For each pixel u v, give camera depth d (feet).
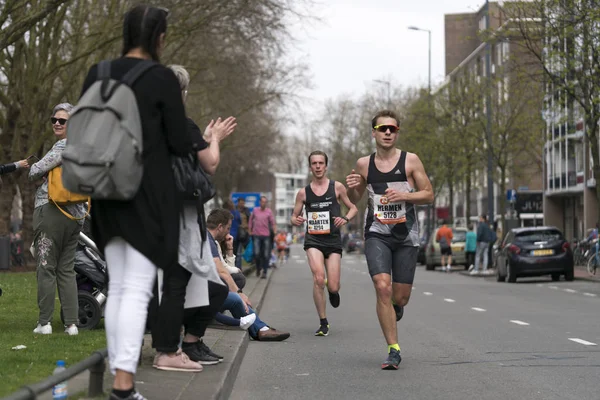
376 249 34.96
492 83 172.96
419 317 59.98
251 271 115.65
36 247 37.11
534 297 82.99
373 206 34.96
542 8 120.06
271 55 132.46
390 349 35.63
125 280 20.57
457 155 204.33
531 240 115.55
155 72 20.33
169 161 20.75
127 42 21.22
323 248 48.37
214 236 44.04
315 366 36.60
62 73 126.21
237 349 36.09
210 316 31.37
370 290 94.27
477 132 187.83
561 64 122.31
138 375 27.89
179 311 28.32
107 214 20.33
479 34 135.95
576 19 117.08
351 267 186.09
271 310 66.74
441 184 241.96
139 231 20.16
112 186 19.40
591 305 72.18
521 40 130.62
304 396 29.58
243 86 149.69
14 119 112.57
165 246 20.29
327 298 80.48
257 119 208.44
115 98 19.63
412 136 228.02
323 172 48.06
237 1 119.44
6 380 25.36
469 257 162.50
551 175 228.22
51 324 41.22
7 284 66.44
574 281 117.50
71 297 37.27
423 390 30.60
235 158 253.24
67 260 37.40
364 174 35.22
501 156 193.67
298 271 151.33
